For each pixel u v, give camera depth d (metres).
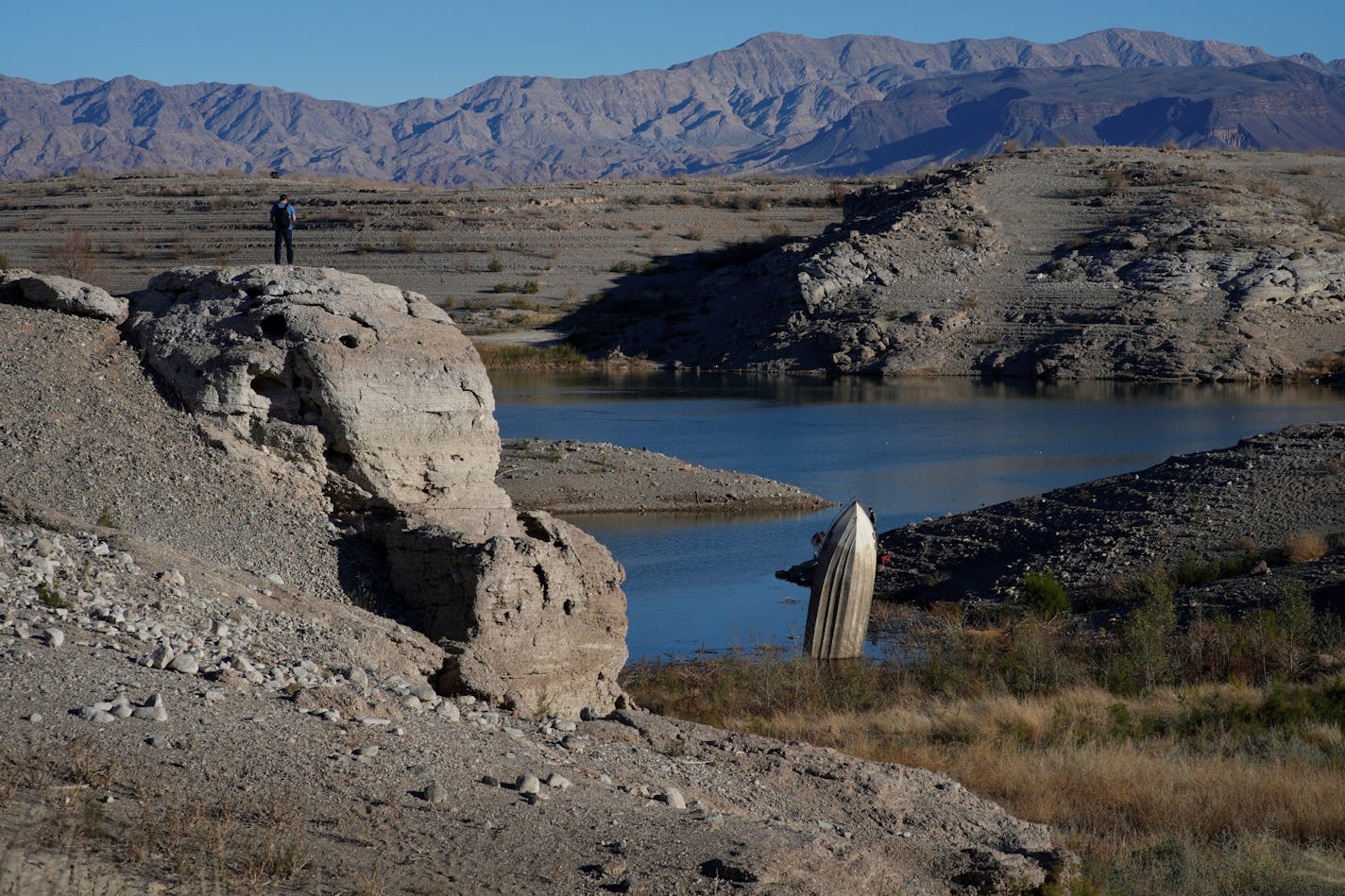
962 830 10.01
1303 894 10.02
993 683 21.55
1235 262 90.38
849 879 7.39
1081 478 46.03
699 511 41.19
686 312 100.62
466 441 16.34
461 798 7.55
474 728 9.46
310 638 10.95
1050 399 70.56
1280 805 12.66
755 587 31.70
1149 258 92.94
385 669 11.17
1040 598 27.25
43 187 146.38
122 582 10.71
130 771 6.94
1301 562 27.92
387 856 6.54
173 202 132.62
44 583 9.98
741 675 22.06
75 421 15.07
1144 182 109.50
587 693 14.26
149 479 14.77
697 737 11.06
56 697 7.82
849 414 64.88
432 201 129.38
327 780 7.38
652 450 52.69
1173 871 10.30
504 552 13.49
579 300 104.56
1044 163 116.12
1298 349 82.75
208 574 11.91
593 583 14.44
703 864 7.07
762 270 103.94
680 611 29.39
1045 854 9.38
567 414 64.31
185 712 8.02
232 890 5.81
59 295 16.73
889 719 18.03
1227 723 17.36
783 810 9.37
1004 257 97.69
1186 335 82.94
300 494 15.55
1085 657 23.09
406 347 16.25
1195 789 13.25
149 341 16.48
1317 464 33.66
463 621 13.39
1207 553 29.62
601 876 6.68
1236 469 34.28
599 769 9.13
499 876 6.52
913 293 93.31
